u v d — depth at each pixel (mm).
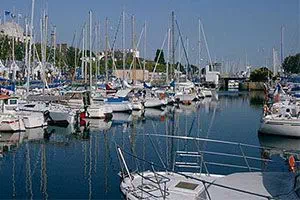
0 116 29828
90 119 39500
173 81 64000
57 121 34344
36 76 49812
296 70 67250
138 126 37219
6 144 26688
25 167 19969
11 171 19125
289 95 45562
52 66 58906
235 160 19656
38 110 33500
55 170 19219
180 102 60500
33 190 15734
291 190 7844
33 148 25281
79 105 39750
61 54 68312
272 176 8953
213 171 17312
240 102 69312
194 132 33469
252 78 113938
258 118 44281
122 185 9273
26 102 34594
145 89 56469
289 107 32062
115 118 42406
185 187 8656
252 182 8539
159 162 19422
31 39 42750
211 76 99062
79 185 16297
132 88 52812
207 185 8523
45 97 36125
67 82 53844
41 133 31312
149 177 9586
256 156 20750
